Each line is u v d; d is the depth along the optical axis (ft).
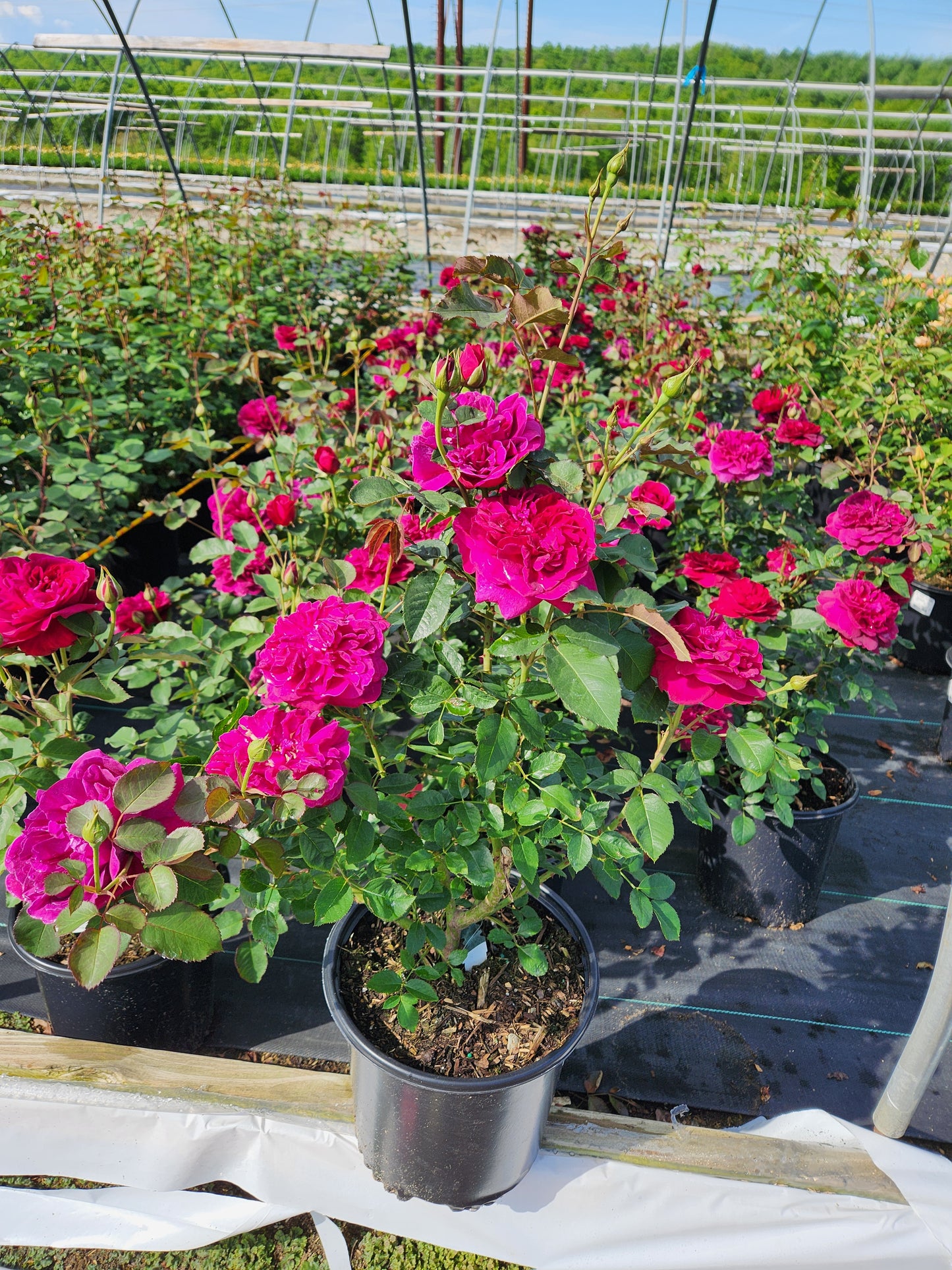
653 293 14.62
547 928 5.20
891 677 11.28
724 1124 5.72
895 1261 4.81
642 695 3.90
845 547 6.97
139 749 6.13
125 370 11.46
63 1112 4.94
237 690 6.42
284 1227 5.37
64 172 35.06
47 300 12.23
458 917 4.71
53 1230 5.07
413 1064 4.27
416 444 3.31
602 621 3.51
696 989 6.62
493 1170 4.53
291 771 3.33
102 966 2.71
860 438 10.87
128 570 11.35
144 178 33.47
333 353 13.78
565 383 8.13
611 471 3.72
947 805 8.86
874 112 30.50
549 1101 4.61
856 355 12.87
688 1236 4.84
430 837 4.11
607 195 3.60
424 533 4.37
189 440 7.11
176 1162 5.00
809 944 7.09
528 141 41.91
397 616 4.37
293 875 4.02
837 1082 5.98
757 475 7.80
